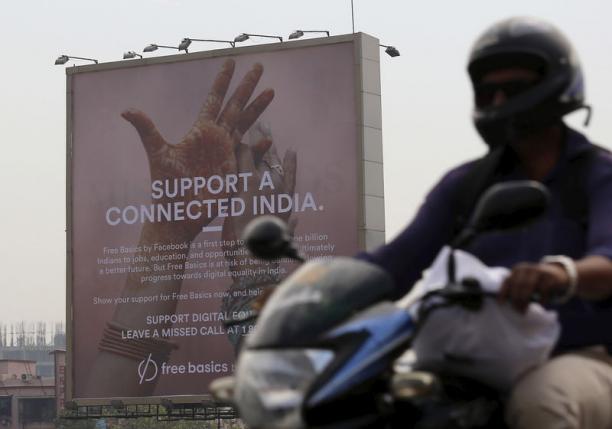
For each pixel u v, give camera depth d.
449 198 3.33
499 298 2.66
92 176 29.83
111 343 29.28
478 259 3.17
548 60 3.02
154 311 29.23
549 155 3.17
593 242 2.91
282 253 3.15
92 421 90.38
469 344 2.83
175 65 29.56
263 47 29.08
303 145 28.83
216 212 29.22
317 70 28.83
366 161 28.42
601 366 2.89
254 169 29.06
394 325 2.64
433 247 3.32
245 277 28.86
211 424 82.50
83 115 29.98
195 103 29.48
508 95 3.06
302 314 2.59
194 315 29.02
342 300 2.61
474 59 3.07
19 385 117.31
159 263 29.34
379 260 3.31
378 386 2.64
